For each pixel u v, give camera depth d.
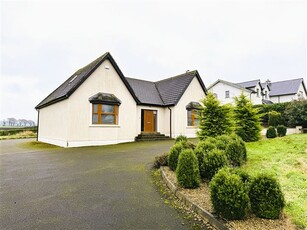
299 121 15.43
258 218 3.01
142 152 9.62
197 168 4.45
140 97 16.34
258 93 31.72
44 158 8.45
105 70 13.27
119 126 13.66
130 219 3.26
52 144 13.61
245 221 2.94
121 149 10.62
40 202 3.96
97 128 12.65
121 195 4.32
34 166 7.02
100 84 12.96
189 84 17.77
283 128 12.84
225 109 10.20
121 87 14.02
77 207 3.73
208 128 10.27
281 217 3.01
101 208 3.68
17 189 4.72
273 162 6.00
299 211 3.13
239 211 2.93
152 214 3.44
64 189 4.70
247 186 3.16
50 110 14.63
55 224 3.11
